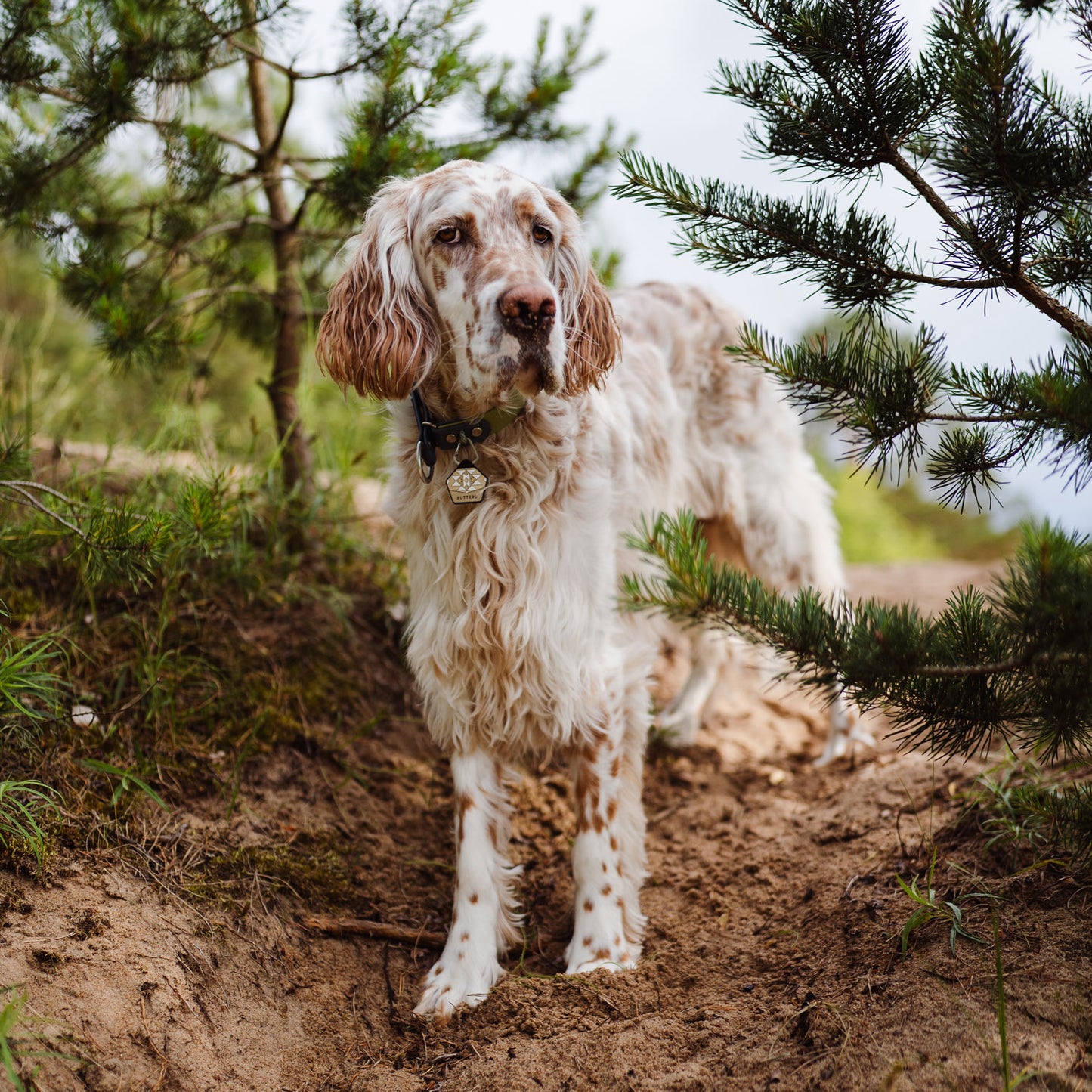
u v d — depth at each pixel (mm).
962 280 1988
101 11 3123
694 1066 2033
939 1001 1969
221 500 3229
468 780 2695
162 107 3295
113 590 3293
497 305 2352
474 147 3674
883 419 1985
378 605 3834
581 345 2727
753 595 1967
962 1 1735
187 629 3287
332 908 2711
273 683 3301
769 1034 2078
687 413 3646
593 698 2709
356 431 4145
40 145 3438
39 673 2715
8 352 4809
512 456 2592
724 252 2133
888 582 5930
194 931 2396
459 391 2555
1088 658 1604
